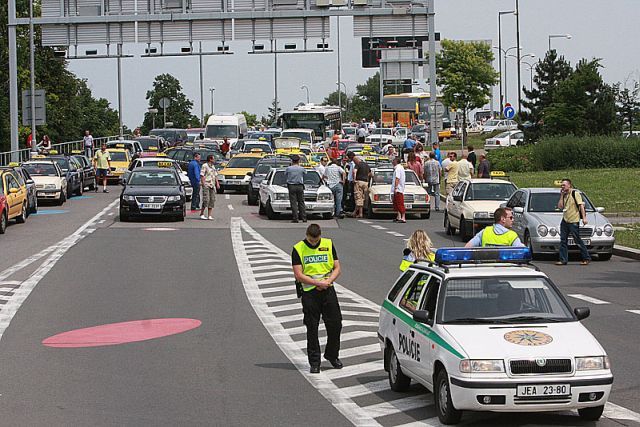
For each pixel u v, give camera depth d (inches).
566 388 485.7
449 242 1483.8
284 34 2711.6
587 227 1268.5
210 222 1839.3
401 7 2657.5
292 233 1654.8
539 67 4005.9
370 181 1967.3
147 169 1934.1
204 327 829.8
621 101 3890.3
